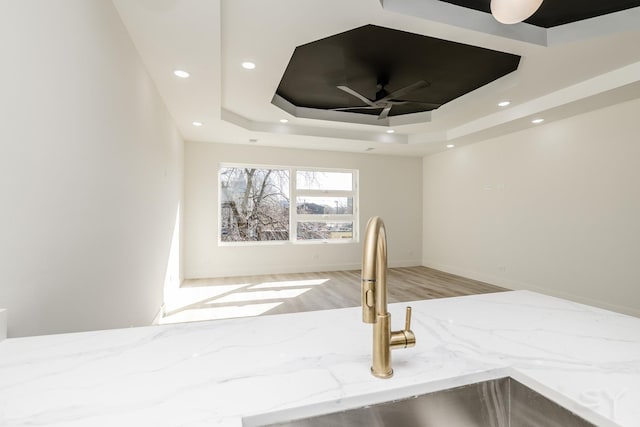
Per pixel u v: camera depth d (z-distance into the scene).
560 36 2.39
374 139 5.21
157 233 3.02
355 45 2.66
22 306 0.97
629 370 0.63
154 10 1.84
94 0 1.52
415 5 2.06
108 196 1.73
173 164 3.98
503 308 1.02
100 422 0.45
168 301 3.66
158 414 0.47
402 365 0.64
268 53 2.51
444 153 5.92
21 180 0.96
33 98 1.03
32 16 1.02
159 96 3.09
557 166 3.90
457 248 5.56
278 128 4.68
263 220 5.72
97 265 1.58
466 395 0.61
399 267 6.29
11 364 0.63
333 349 0.71
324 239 6.05
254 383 0.57
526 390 0.61
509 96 3.48
